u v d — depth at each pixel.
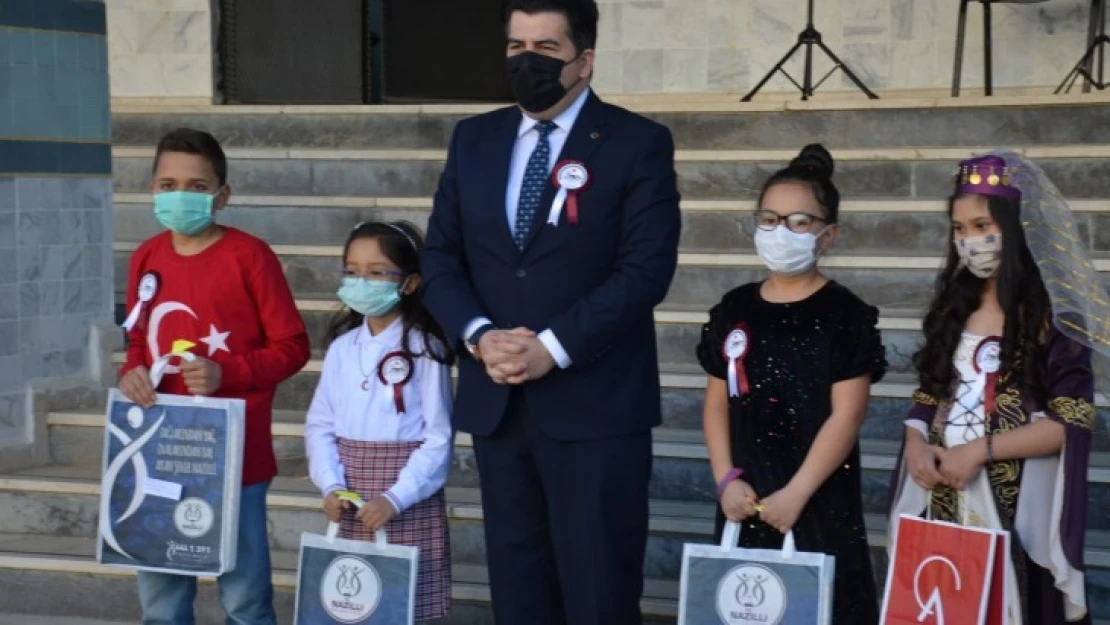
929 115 6.85
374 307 4.26
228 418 4.17
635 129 3.92
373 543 4.11
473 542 5.09
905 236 6.25
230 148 7.68
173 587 4.41
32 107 5.77
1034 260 3.63
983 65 8.40
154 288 4.39
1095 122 6.66
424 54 9.38
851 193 6.66
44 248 5.82
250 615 4.43
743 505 3.81
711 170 6.77
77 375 5.97
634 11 8.91
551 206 3.87
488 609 4.84
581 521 3.90
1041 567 3.69
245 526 4.38
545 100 3.83
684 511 5.03
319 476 4.30
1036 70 8.36
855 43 8.62
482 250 3.97
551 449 3.92
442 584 4.33
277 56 9.10
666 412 5.48
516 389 3.97
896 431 5.21
